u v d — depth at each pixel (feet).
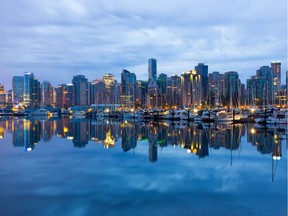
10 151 132.26
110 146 148.97
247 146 142.00
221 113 314.14
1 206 60.23
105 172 89.81
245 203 60.95
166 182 77.71
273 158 110.83
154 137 188.44
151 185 74.90
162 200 63.31
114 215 55.47
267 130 219.82
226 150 130.82
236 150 130.31
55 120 456.45
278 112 302.86
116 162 105.60
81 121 412.98
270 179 79.87
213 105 570.87
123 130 244.42
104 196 66.39
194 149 134.82
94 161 107.55
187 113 371.97
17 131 242.17
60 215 55.52
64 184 76.28
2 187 73.67
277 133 198.90
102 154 123.34
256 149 132.67
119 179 81.15
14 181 79.25
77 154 123.54
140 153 125.49
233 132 208.33
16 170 92.84
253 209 57.57
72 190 70.95
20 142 166.71
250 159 109.09
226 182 77.20
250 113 343.46
